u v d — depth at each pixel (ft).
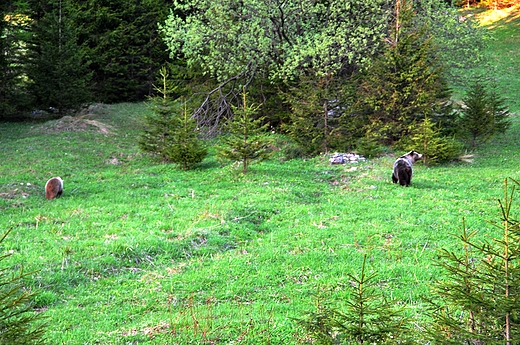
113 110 119.85
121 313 30.37
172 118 79.87
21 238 43.06
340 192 59.06
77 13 123.85
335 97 77.71
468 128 81.05
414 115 77.92
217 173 68.28
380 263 36.91
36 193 60.23
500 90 130.11
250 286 33.83
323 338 19.10
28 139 88.79
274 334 26.63
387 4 90.74
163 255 39.88
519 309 17.17
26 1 112.98
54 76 105.70
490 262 20.45
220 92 95.35
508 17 197.57
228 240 43.24
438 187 58.80
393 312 19.25
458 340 18.21
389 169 66.54
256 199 54.44
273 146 87.61
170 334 26.86
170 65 108.37
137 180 66.39
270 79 95.91
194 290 33.40
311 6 89.10
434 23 90.84
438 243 40.70
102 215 50.29
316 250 40.04
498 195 53.78
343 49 83.76
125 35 132.05
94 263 37.14
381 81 78.43
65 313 30.19
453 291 19.57
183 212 50.80
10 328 17.69
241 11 92.79
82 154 82.74
